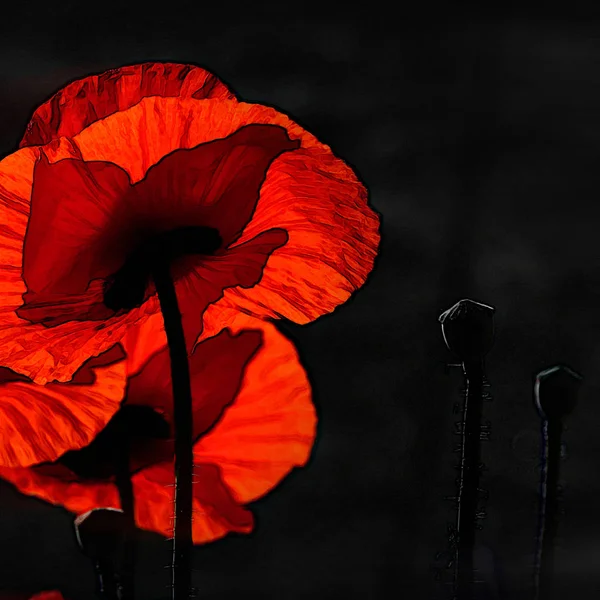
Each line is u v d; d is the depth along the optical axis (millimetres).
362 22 2562
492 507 1621
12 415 1560
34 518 1640
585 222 2408
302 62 2506
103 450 1569
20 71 2162
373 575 1619
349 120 2514
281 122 1541
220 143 1526
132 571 1524
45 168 1517
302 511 1719
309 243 1558
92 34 2252
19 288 1533
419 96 2557
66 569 1623
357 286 1564
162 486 1576
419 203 2420
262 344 1585
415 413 1873
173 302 1531
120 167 1523
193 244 1541
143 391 1574
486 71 2574
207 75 1556
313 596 1618
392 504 1721
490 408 1731
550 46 2592
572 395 1529
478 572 1539
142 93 1551
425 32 2580
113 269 1537
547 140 2520
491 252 2342
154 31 2324
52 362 1551
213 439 1583
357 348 2049
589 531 1600
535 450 1678
